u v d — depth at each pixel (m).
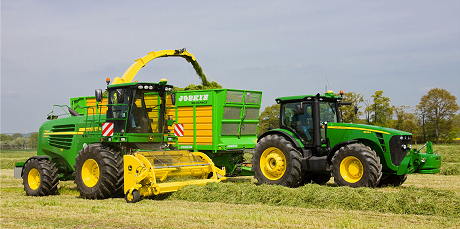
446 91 57.00
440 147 39.28
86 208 8.66
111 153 10.19
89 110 12.63
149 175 9.31
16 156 37.91
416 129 54.47
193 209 8.23
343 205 8.38
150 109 10.99
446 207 7.78
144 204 8.97
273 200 8.96
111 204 9.05
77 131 11.66
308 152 11.37
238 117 12.89
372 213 7.83
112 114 10.90
